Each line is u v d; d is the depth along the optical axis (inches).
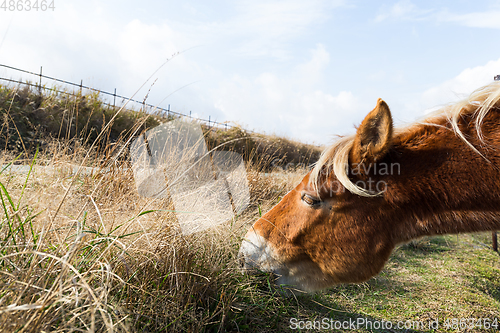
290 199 74.4
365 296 90.8
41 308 38.5
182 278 64.4
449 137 62.7
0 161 81.4
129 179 101.3
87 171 93.2
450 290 98.3
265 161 213.2
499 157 58.8
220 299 64.4
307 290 73.4
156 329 54.2
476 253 148.9
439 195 62.1
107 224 74.9
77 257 56.1
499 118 60.9
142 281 60.3
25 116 240.5
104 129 85.8
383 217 65.6
